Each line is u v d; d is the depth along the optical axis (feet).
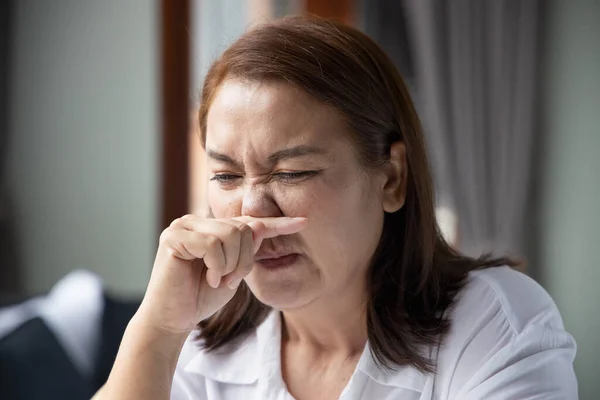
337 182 2.67
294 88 2.62
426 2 9.98
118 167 10.32
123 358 2.72
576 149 10.44
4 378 6.06
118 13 10.21
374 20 9.95
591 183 10.37
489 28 10.16
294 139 2.61
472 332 2.89
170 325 2.71
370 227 2.83
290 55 2.64
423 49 10.03
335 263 2.72
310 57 2.65
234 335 3.23
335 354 3.03
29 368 6.22
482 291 3.02
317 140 2.62
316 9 9.44
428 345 2.92
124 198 10.34
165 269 2.68
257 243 2.59
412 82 10.12
